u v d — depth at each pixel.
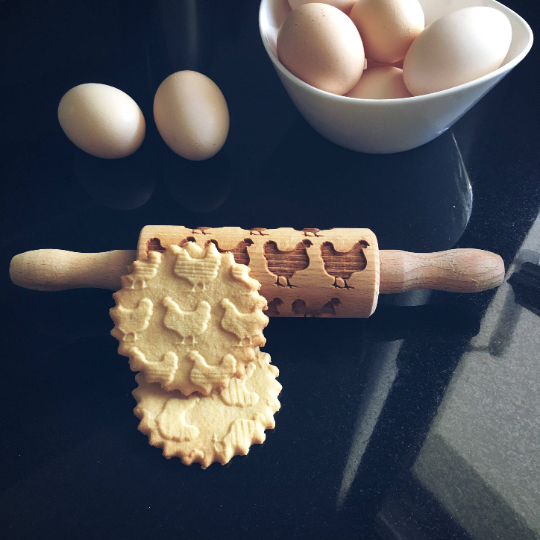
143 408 0.28
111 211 0.35
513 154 0.38
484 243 0.34
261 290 0.29
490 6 0.35
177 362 0.27
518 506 0.27
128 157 0.37
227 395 0.28
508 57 0.34
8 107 0.40
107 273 0.30
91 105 0.33
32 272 0.30
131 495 0.27
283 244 0.29
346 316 0.30
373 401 0.29
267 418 0.28
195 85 0.34
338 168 0.37
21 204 0.36
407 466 0.27
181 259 0.28
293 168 0.37
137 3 0.46
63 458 0.28
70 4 0.46
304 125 0.39
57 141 0.39
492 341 0.31
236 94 0.40
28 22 0.44
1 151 0.38
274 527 0.26
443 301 0.32
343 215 0.35
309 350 0.30
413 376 0.30
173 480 0.27
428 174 0.37
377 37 0.33
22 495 0.27
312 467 0.27
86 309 0.32
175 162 0.37
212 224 0.35
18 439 0.28
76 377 0.30
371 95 0.33
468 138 0.38
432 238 0.34
